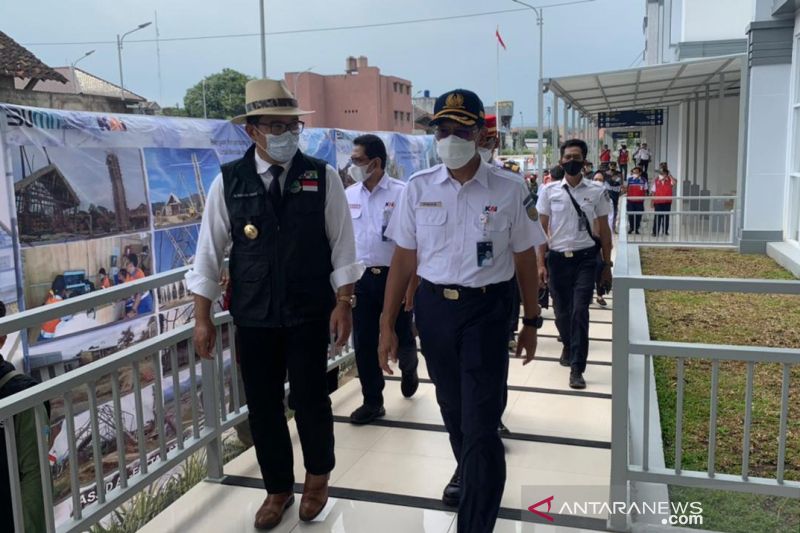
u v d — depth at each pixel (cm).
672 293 835
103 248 404
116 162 414
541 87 1187
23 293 353
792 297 783
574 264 512
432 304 274
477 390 259
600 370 546
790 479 335
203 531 305
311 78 5066
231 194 282
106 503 275
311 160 292
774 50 1031
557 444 395
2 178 341
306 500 310
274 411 304
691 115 1784
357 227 418
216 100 4881
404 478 354
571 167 496
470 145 257
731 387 479
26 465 253
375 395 430
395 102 5503
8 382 258
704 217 1328
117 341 409
